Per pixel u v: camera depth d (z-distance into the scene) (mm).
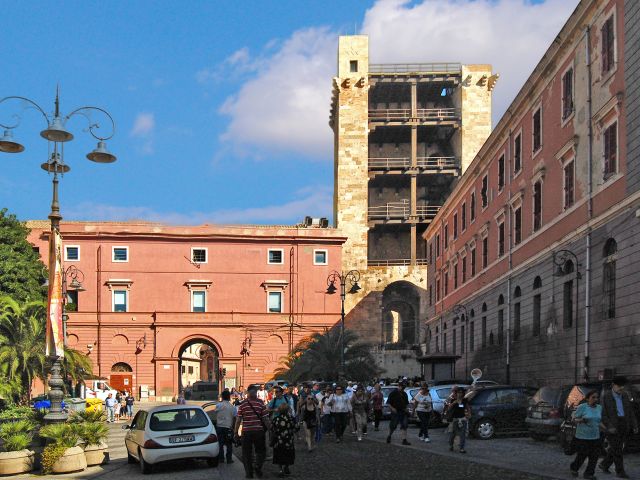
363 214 84688
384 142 94000
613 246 27734
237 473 17953
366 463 18406
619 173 26828
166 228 70938
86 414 21891
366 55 87000
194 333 69625
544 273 35125
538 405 22016
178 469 19250
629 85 26016
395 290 86938
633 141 25641
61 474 18344
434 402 30875
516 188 40625
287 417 16781
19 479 17531
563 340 32250
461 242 56375
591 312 29188
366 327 80938
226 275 71062
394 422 23406
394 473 16250
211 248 71250
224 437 20312
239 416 17094
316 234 72312
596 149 29234
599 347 28328
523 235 39281
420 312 81250
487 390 24984
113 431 37125
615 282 27234
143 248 70500
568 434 19062
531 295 37312
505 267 42688
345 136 86062
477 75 86875
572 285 31609
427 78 87438
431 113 90188
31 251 58594
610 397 14766
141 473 18500
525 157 39031
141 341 69000
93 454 20000
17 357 37438
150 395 68375
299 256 71875
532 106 37844
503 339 42688
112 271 69875
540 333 35656
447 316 61938
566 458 18625
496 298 44406
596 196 29062
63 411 22266
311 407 21828
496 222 45250
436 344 68062
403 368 74125
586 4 29578
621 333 26359
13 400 36688
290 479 16125
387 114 91250
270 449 24250
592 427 14539
